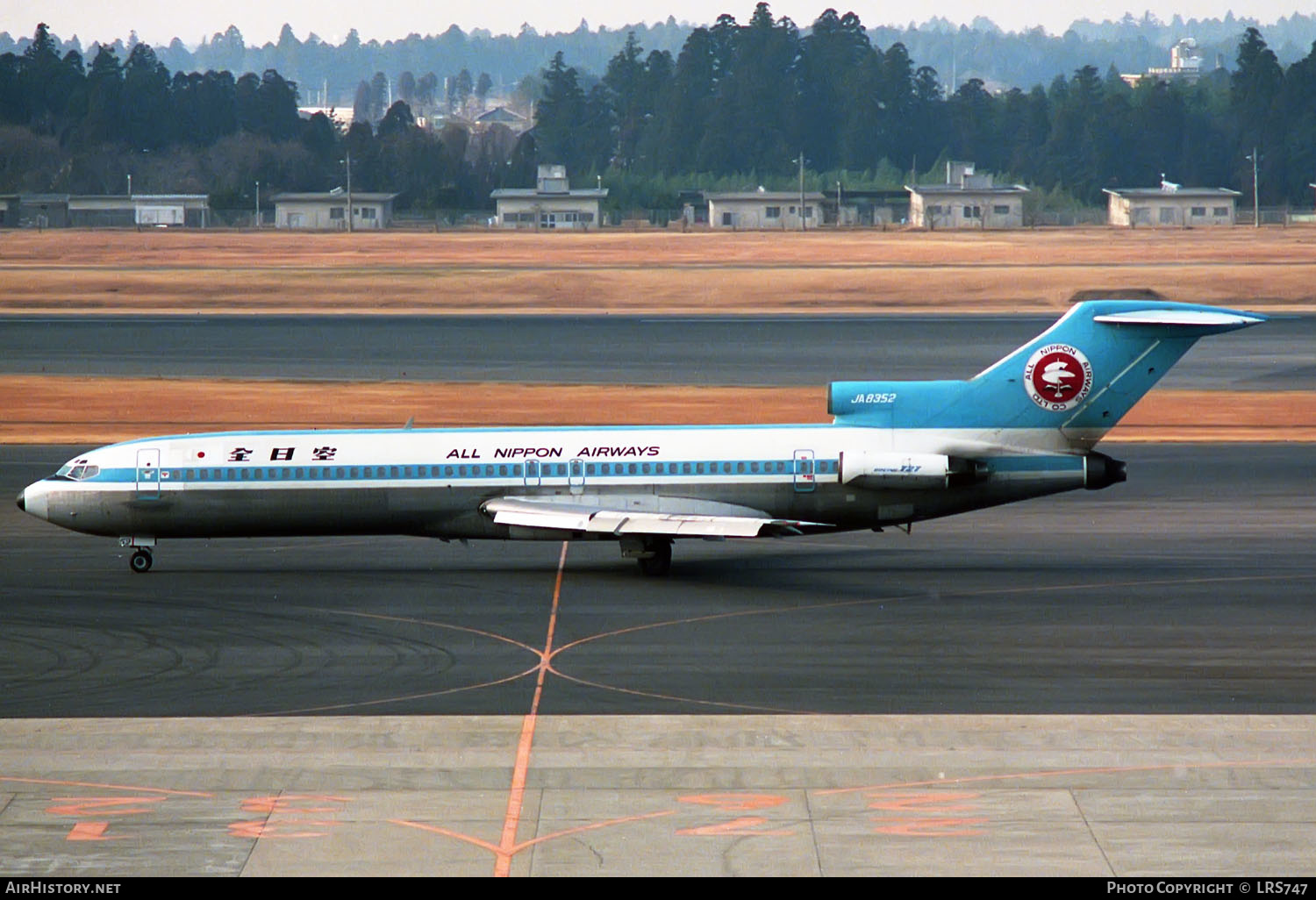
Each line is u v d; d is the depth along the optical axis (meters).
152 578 159.88
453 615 142.12
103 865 83.06
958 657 125.69
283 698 114.38
